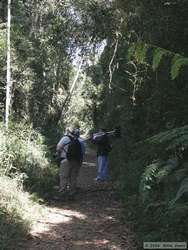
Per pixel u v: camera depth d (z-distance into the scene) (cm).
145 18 1252
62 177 1237
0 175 1052
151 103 1319
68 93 2622
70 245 784
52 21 1789
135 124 1642
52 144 1966
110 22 1557
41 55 1839
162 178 680
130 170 1321
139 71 1451
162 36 1156
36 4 1828
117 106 2123
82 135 3953
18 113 1903
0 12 1753
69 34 1744
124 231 869
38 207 1024
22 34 1731
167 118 1170
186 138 600
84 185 1534
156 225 798
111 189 1363
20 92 1881
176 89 1130
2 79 1681
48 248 762
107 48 1734
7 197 944
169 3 1064
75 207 1107
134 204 1005
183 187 573
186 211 696
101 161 1661
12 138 1306
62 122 2581
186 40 1093
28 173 1270
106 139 1675
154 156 1123
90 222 950
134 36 1422
